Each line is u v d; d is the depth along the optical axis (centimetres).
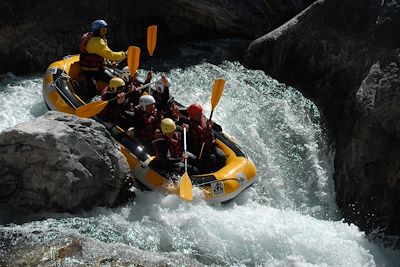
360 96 731
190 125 706
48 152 565
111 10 951
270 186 741
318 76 857
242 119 814
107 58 772
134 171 651
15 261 510
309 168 766
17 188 579
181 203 632
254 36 1009
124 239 573
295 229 639
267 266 577
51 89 733
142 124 703
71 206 582
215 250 585
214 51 983
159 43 1027
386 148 664
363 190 679
